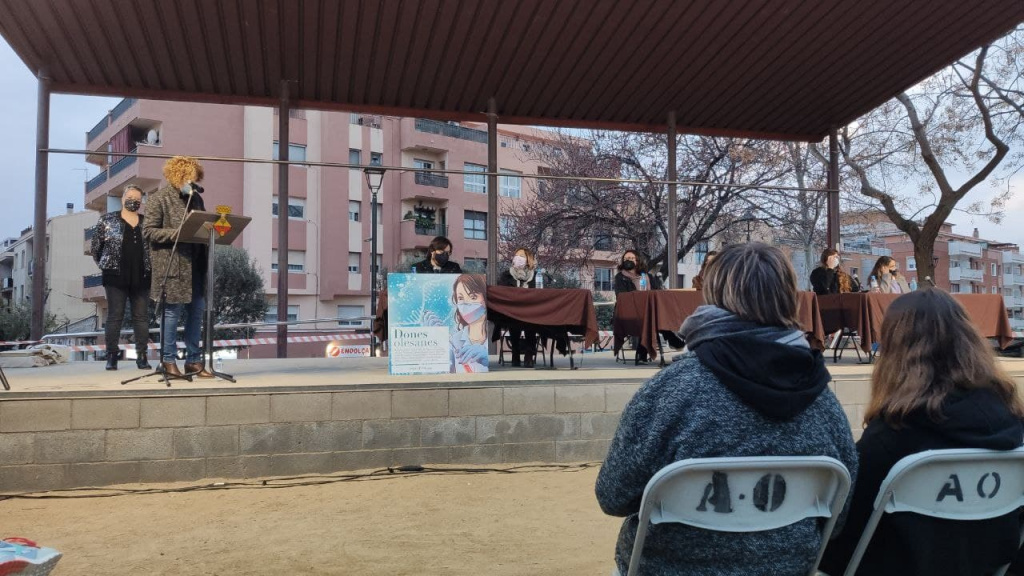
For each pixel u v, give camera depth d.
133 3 7.40
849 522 1.81
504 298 6.32
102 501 4.44
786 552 1.53
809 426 1.58
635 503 1.67
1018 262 83.50
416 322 6.04
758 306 1.64
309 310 32.09
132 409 4.77
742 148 19.02
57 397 4.64
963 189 14.32
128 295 6.69
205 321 5.47
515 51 8.68
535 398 5.57
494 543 3.69
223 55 8.51
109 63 8.49
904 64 9.06
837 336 8.08
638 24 8.14
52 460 4.62
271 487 4.79
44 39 7.93
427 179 35.94
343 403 5.16
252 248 30.59
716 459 1.45
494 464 5.45
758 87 9.75
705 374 1.59
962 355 1.77
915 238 15.14
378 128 34.66
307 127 32.41
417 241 35.28
